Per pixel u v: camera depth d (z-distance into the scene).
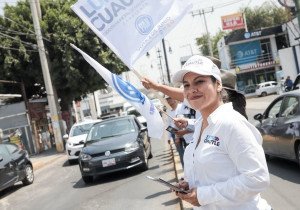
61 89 28.23
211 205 2.63
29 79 28.61
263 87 49.38
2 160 12.72
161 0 4.37
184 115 6.86
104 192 10.45
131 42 4.32
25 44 27.05
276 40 53.53
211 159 2.55
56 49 26.62
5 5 28.02
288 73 40.44
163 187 9.59
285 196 7.42
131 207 8.39
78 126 20.00
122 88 4.48
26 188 13.62
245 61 53.84
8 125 25.64
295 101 9.08
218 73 2.70
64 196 10.99
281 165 9.98
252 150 2.45
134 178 11.55
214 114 2.59
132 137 12.56
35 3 26.14
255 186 2.43
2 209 10.86
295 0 20.30
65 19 26.44
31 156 24.67
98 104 61.69
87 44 26.33
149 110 4.55
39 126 27.83
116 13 4.30
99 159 11.95
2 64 27.33
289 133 8.98
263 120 10.62
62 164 19.12
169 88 4.21
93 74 27.05
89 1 4.28
